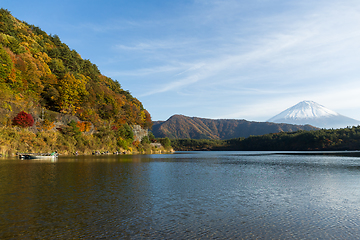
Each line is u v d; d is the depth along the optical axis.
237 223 17.09
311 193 27.66
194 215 18.83
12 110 87.06
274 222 17.42
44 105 108.19
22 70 100.62
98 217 17.98
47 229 15.48
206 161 84.75
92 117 128.88
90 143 117.75
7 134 82.62
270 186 31.97
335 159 94.06
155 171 47.88
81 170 46.09
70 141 107.44
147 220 17.45
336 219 18.28
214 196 25.52
